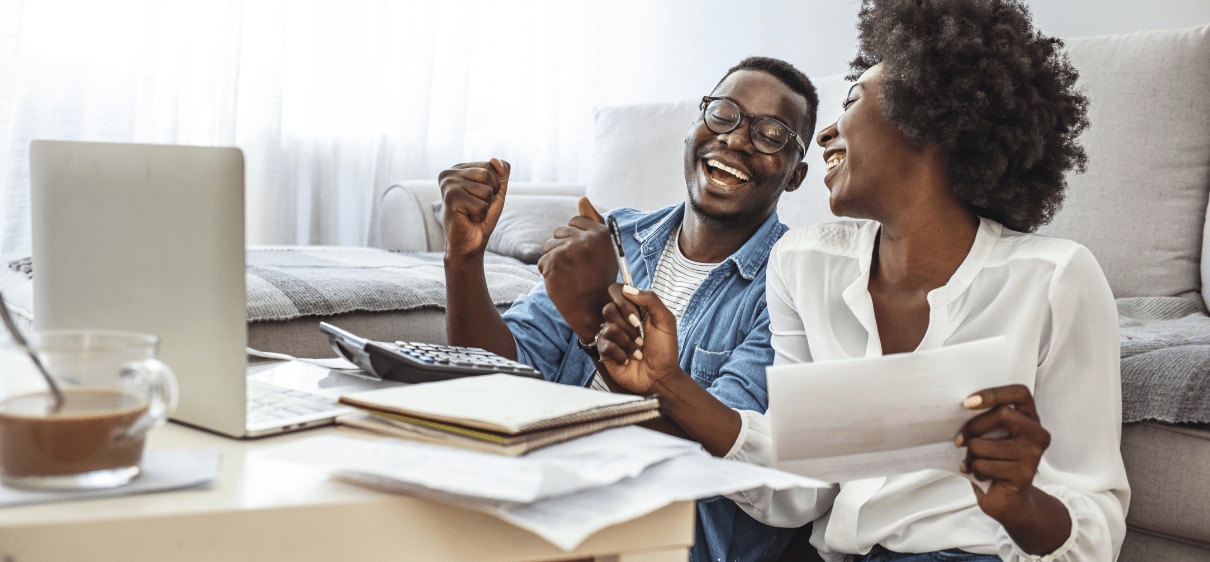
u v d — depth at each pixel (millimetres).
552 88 3584
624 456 644
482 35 3502
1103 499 917
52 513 542
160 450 672
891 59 996
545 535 546
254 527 571
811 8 2900
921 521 997
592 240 1034
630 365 957
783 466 802
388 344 956
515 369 951
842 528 1033
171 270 716
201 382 725
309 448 636
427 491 597
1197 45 1624
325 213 3258
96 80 2854
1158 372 1173
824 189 2043
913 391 762
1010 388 764
